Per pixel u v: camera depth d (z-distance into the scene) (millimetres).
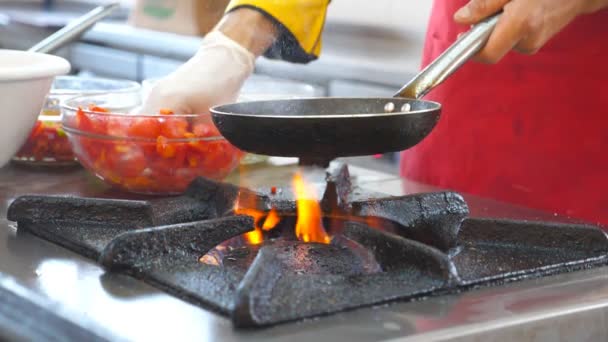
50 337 780
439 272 829
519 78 1500
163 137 1222
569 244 954
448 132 1603
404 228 1008
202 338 716
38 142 1421
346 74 2375
